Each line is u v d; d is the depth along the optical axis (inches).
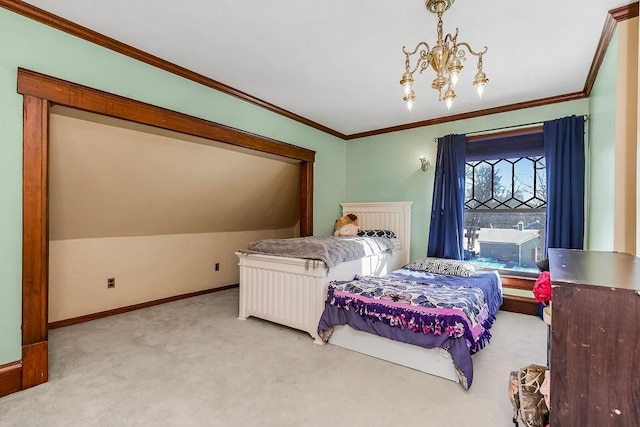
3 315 71.4
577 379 29.0
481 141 147.6
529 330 114.0
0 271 70.9
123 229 134.2
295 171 176.2
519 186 141.0
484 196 149.6
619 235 76.0
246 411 66.4
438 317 81.2
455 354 77.2
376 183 178.4
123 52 90.9
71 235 120.7
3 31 71.2
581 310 28.9
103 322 121.8
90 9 74.5
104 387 74.8
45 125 76.7
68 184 105.3
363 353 94.7
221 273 178.1
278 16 76.9
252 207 176.6
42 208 76.2
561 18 76.3
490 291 111.2
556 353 29.7
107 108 87.7
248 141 129.0
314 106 139.9
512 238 142.7
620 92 75.0
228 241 181.9
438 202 152.3
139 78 95.0
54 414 64.6
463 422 63.4
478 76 65.9
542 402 42.9
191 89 108.5
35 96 75.2
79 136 95.7
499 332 112.0
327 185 176.4
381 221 171.3
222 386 75.9
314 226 167.0
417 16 76.1
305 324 106.4
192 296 162.4
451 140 148.6
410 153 166.2
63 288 119.1
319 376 81.1
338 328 100.0
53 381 77.2
